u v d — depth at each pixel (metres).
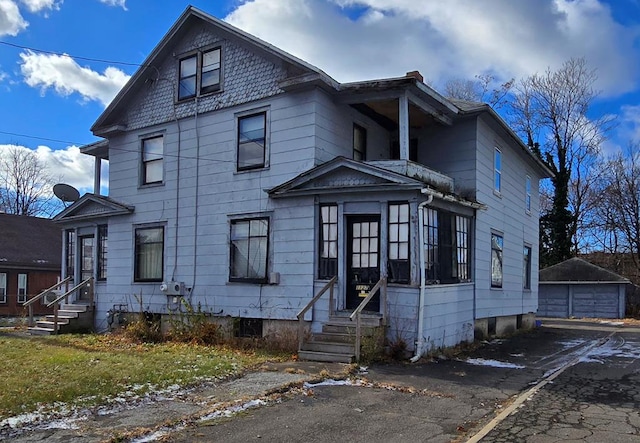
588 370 11.29
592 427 7.01
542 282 32.69
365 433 6.71
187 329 15.44
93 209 19.02
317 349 12.15
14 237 30.36
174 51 17.14
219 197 15.69
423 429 6.91
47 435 6.35
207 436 6.48
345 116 15.09
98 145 19.67
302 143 14.11
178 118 16.84
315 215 13.74
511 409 7.93
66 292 19.02
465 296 15.33
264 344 13.71
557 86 40.38
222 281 15.36
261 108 14.98
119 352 12.74
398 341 12.16
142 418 7.12
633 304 32.62
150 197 17.38
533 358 13.09
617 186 40.16
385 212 12.80
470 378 10.27
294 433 6.66
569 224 38.19
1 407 7.39
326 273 13.54
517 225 20.50
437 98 14.34
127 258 17.84
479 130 16.33
